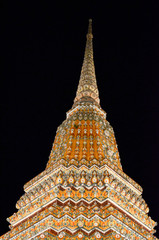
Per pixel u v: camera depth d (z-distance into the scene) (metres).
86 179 35.62
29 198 37.34
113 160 41.44
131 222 33.69
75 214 31.88
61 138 44.91
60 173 35.88
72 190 34.28
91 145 40.94
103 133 44.91
